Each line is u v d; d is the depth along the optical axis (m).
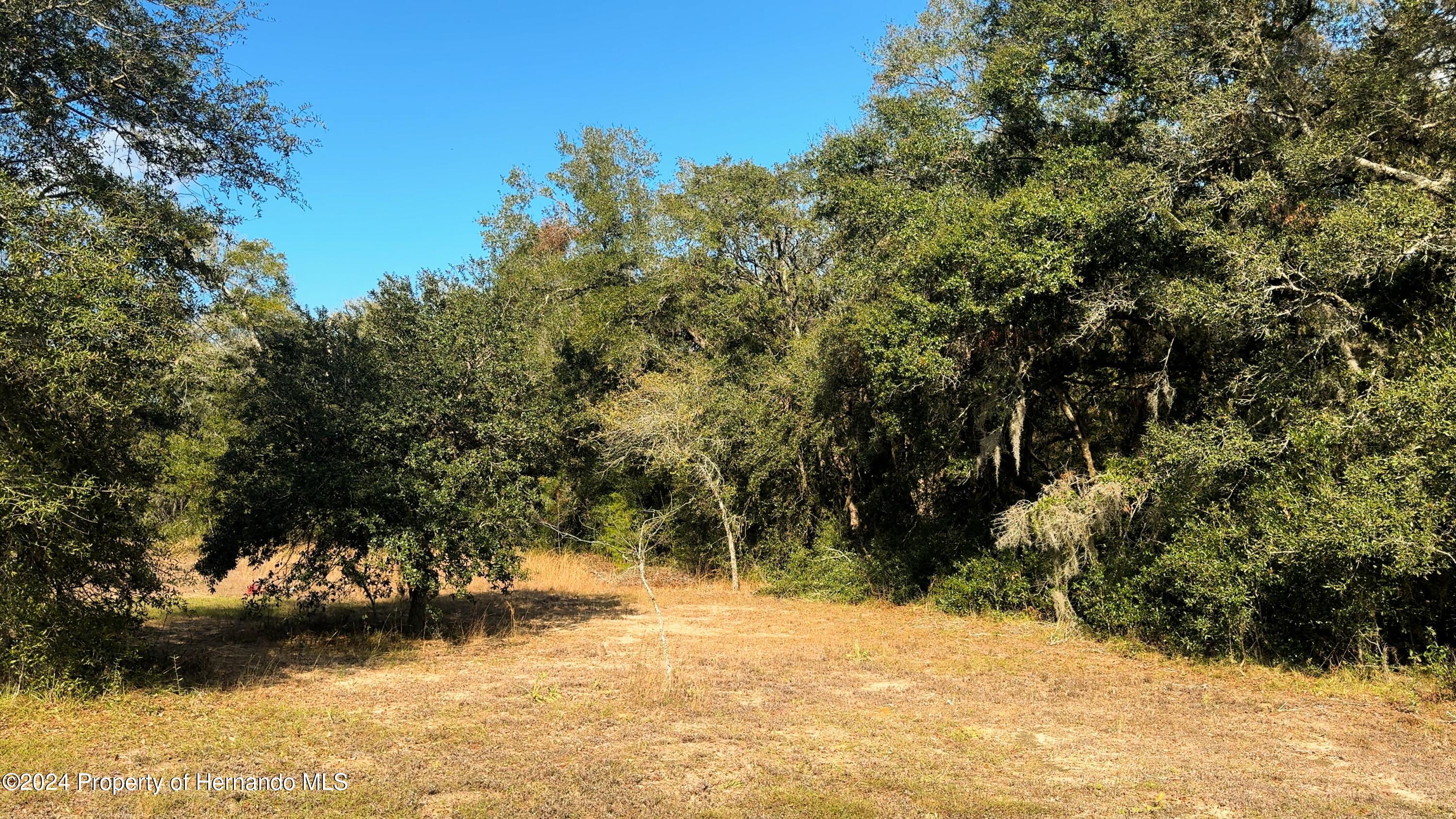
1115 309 13.17
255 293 28.09
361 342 13.17
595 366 27.06
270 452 12.33
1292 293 11.03
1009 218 12.84
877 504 20.62
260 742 7.04
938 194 15.02
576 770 6.36
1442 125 10.95
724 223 24.28
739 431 21.78
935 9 17.62
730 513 22.81
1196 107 11.88
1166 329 13.88
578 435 24.50
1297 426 10.09
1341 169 11.30
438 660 11.31
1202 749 7.30
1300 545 9.23
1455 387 8.19
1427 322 10.20
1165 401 14.02
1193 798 5.98
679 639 13.38
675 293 26.98
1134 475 12.89
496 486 13.21
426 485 12.26
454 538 12.43
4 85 8.81
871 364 14.89
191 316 10.55
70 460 8.09
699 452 21.88
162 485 10.05
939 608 16.69
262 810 5.46
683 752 6.96
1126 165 13.05
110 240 8.18
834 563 19.45
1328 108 12.13
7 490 7.16
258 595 14.16
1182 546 11.09
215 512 13.09
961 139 15.91
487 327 13.86
